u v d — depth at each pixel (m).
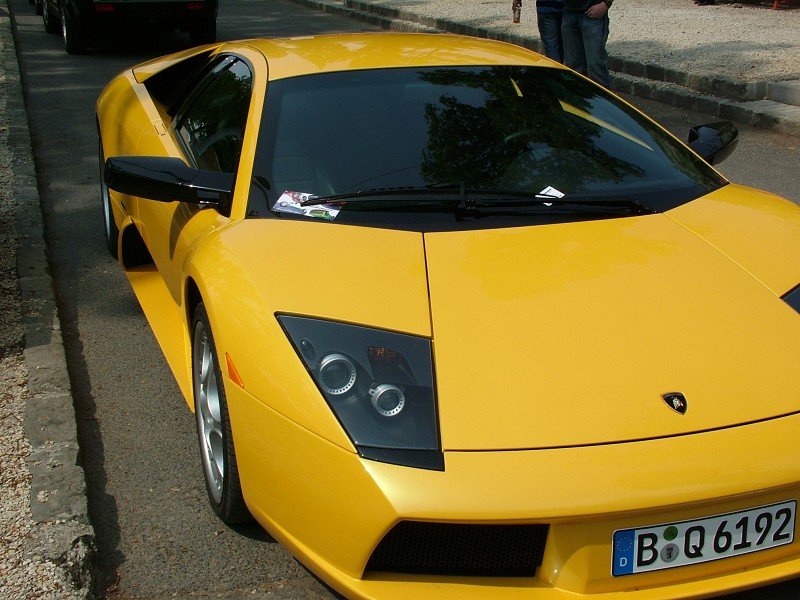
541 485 1.92
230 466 2.42
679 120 8.16
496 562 2.02
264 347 2.23
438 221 2.69
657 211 2.85
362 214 2.72
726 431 2.03
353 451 2.01
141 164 2.97
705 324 2.30
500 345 2.20
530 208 2.78
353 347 2.18
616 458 1.96
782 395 2.13
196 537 2.62
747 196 3.09
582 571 1.98
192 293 2.84
